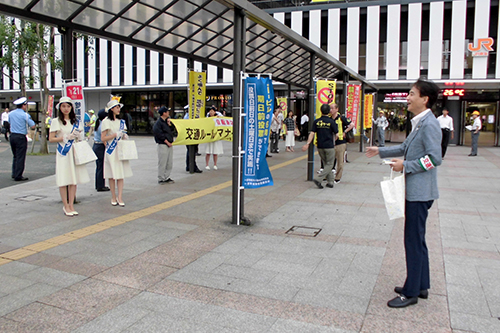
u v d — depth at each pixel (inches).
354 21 1002.1
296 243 209.3
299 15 1053.2
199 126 424.5
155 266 177.9
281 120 721.6
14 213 267.0
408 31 953.5
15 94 1445.6
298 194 335.6
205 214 268.8
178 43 390.6
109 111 283.9
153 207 287.3
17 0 256.4
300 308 140.0
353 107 613.3
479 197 327.0
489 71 903.1
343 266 177.9
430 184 137.7
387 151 150.8
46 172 453.1
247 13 243.4
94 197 319.9
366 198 320.2
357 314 135.9
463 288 156.0
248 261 183.9
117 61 1254.3
